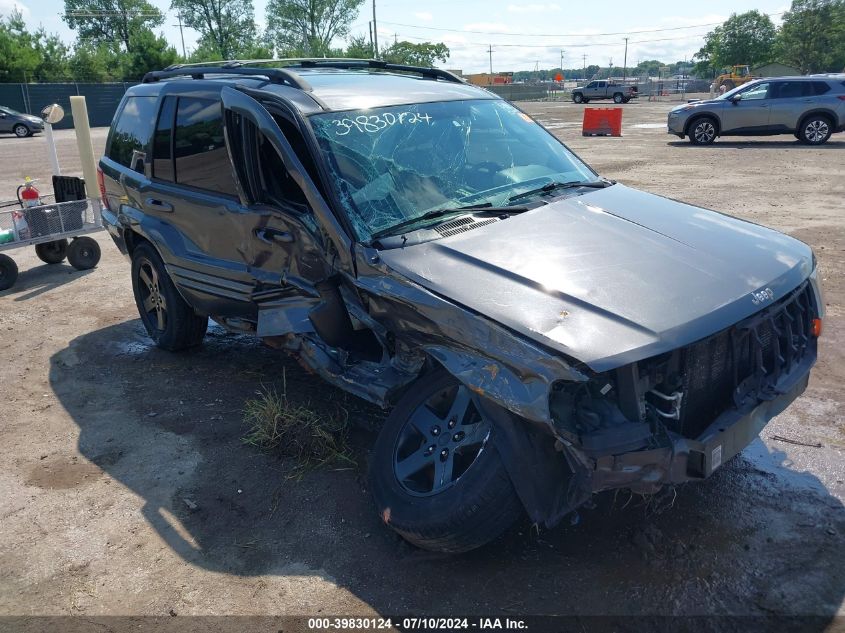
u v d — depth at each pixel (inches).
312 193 144.9
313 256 151.3
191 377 211.3
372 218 142.3
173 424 183.5
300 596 122.4
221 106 179.5
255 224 165.9
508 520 116.6
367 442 168.7
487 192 155.4
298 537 137.7
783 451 159.6
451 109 173.5
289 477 157.2
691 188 489.1
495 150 168.9
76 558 134.0
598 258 128.0
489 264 126.3
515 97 2874.0
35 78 2079.2
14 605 122.5
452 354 121.3
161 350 233.3
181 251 194.4
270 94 158.9
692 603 116.0
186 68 213.5
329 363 151.6
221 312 189.3
